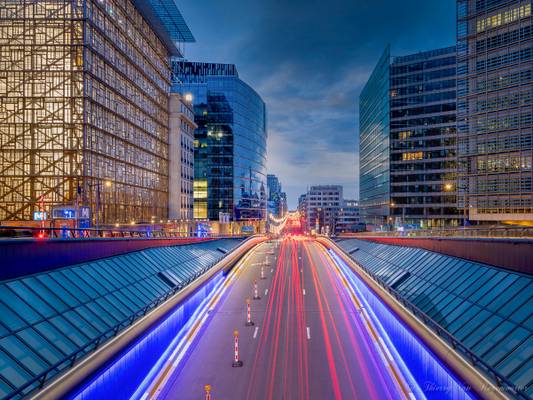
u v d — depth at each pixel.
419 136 111.44
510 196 61.97
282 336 24.47
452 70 107.81
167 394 16.89
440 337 15.41
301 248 88.38
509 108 62.50
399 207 113.00
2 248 15.12
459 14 68.81
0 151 49.50
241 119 135.75
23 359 12.17
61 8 50.56
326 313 29.95
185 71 139.25
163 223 75.31
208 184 128.25
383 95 121.44
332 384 17.67
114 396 14.96
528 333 13.34
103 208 55.59
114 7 60.16
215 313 30.11
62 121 50.31
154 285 25.91
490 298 17.11
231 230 128.00
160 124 82.81
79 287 18.81
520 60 61.34
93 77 52.66
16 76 50.22
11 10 50.41
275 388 17.33
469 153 66.94
